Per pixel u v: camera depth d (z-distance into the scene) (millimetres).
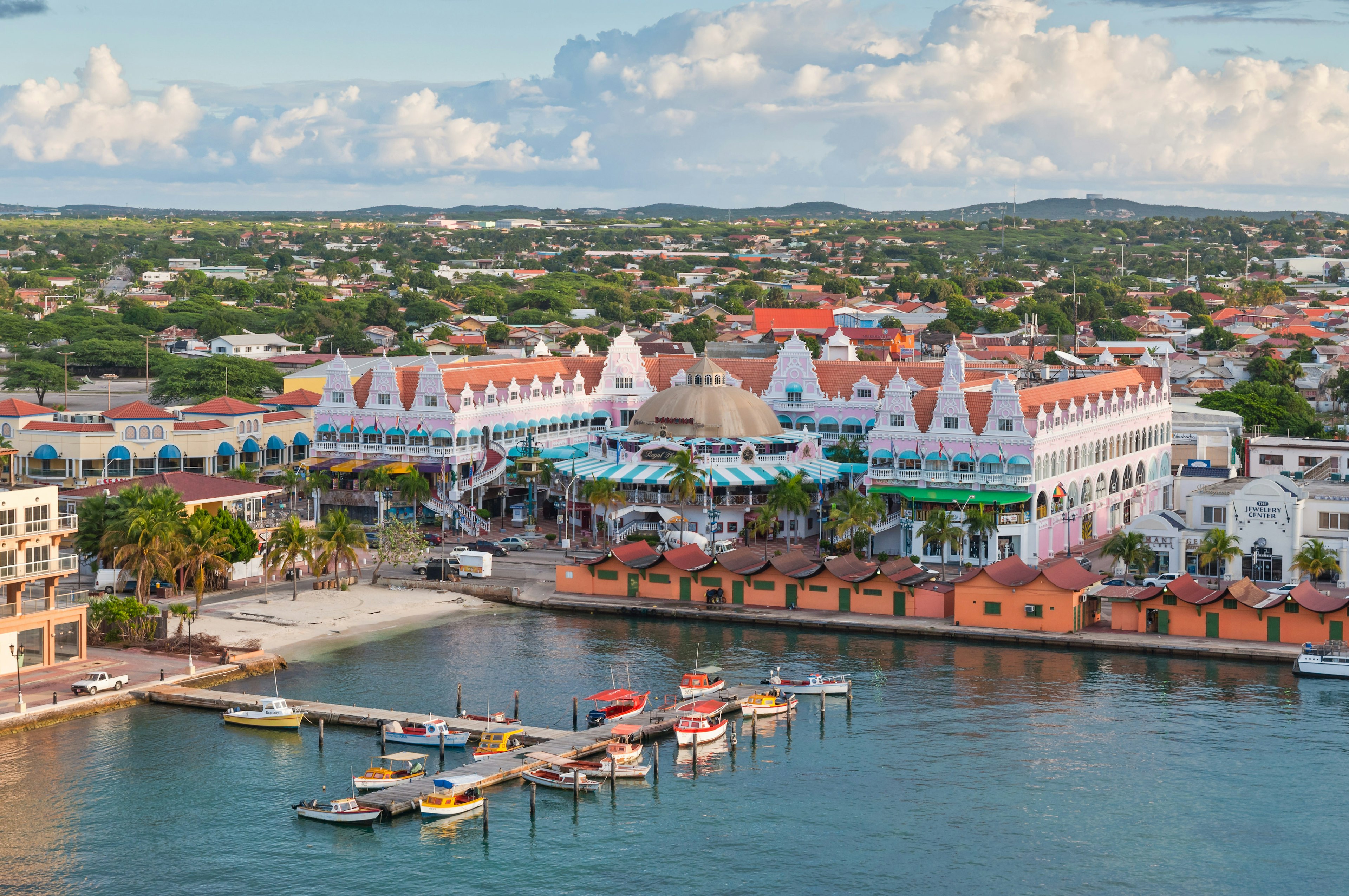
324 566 191875
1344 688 154250
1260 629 167750
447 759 135750
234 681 156375
